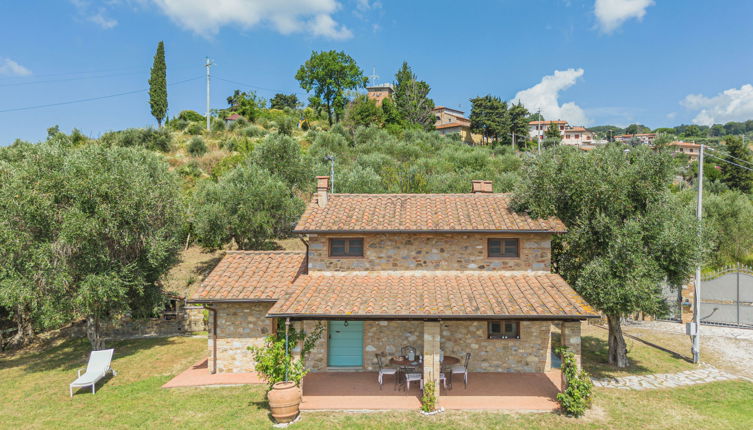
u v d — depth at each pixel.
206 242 31.00
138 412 13.69
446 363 15.12
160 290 22.69
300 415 13.21
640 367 17.89
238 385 15.90
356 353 17.42
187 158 55.09
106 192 18.34
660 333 23.78
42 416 13.57
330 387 15.38
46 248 17.80
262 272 17.98
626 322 26.38
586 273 15.41
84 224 17.41
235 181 31.97
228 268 18.31
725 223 33.53
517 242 16.58
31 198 17.62
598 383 15.92
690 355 19.77
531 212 16.89
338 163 45.41
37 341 24.89
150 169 22.84
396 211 17.48
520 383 15.61
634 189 16.14
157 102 76.69
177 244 23.23
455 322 16.92
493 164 50.62
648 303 14.83
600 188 15.65
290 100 111.38
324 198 18.22
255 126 70.62
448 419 12.85
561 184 16.50
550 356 16.78
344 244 16.78
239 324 17.08
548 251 16.33
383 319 13.63
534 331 16.83
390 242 16.55
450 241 16.48
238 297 16.14
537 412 13.30
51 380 17.47
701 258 15.47
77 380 15.58
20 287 17.72
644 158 16.38
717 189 54.50
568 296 14.13
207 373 17.17
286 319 13.39
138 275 20.16
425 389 13.42
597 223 15.70
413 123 84.19
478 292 14.69
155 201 20.64
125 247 19.98
